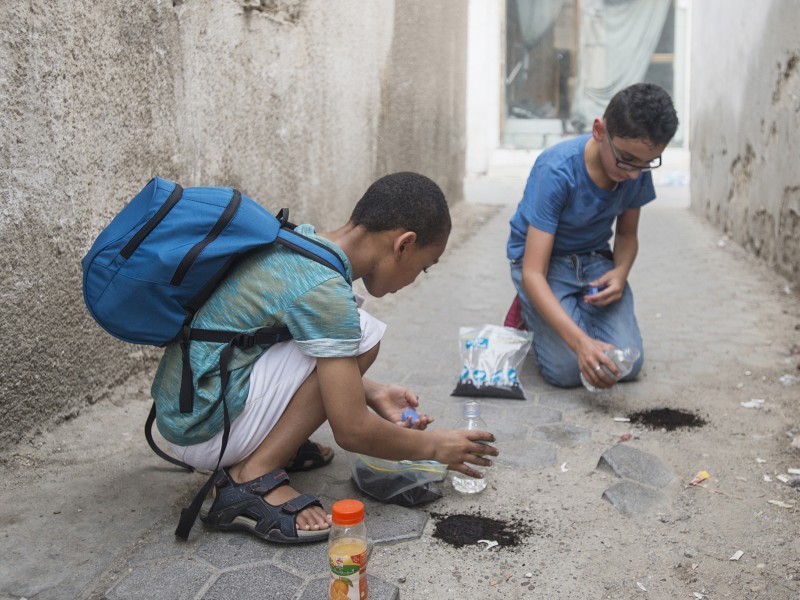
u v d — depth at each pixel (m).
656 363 3.58
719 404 3.07
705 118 7.85
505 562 2.01
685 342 3.88
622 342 3.26
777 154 5.32
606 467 2.51
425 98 7.03
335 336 1.90
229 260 1.89
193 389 1.95
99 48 2.67
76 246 2.64
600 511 2.26
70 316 2.63
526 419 2.93
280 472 2.08
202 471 2.40
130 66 2.83
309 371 2.04
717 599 1.86
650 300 4.74
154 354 3.17
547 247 3.11
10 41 2.29
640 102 2.75
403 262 2.13
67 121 2.55
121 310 1.87
